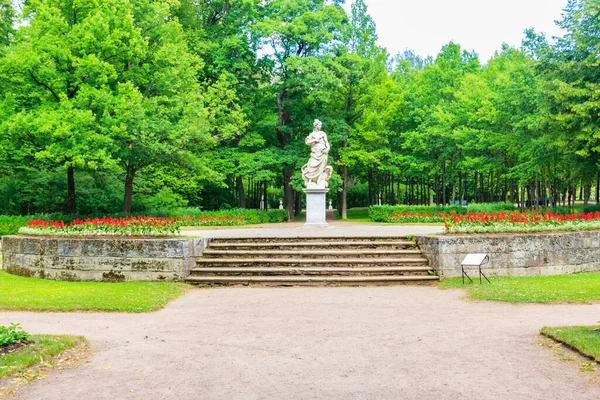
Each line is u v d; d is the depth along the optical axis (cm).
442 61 4403
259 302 1164
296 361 695
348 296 1223
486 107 3391
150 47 2819
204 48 3753
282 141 4050
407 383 599
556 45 2942
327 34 3656
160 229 1595
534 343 760
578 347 698
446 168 4419
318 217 2339
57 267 1520
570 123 2623
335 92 4109
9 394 574
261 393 573
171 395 570
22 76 2412
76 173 3081
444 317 974
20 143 2500
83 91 2359
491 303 1098
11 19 3216
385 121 4122
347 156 4022
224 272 1458
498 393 563
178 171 3575
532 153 3164
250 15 3788
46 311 1073
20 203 3073
